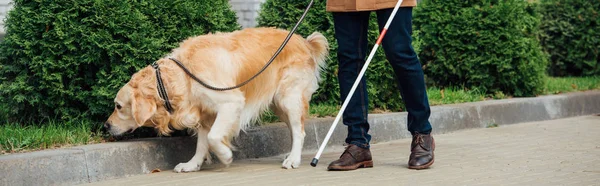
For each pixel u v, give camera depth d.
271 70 7.70
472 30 12.12
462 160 8.12
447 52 12.37
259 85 7.64
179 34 8.33
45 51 7.97
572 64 15.77
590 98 13.16
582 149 8.83
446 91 11.99
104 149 7.27
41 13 7.93
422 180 6.96
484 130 10.89
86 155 7.13
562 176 7.11
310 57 7.98
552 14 15.69
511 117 11.70
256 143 8.55
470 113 11.08
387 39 7.39
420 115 7.58
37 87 8.14
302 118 7.88
